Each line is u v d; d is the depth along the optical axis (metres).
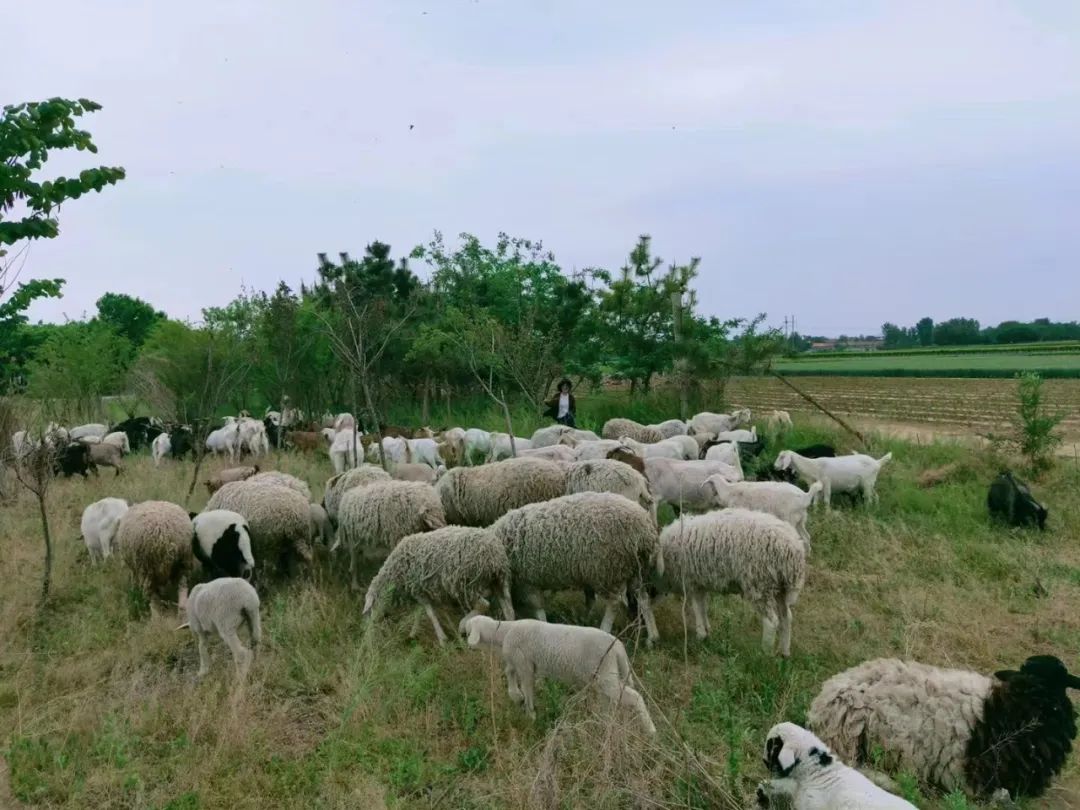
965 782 4.54
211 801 4.70
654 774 4.48
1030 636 7.00
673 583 7.05
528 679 5.65
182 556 7.89
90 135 7.19
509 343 16.73
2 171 6.70
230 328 20.59
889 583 8.30
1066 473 12.98
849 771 3.98
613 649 5.39
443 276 24.31
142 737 5.45
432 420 22.25
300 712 5.86
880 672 4.95
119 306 49.28
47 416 15.14
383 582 7.13
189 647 7.13
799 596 8.00
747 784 4.58
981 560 8.98
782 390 39.34
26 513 11.66
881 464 11.54
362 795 4.62
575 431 14.02
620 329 20.36
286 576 9.01
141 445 19.38
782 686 5.87
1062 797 4.71
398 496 8.24
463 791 4.79
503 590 7.09
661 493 10.53
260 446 17.44
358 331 15.29
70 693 6.14
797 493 9.17
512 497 8.91
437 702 5.80
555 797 4.34
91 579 8.73
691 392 19.53
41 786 4.88
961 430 20.47
